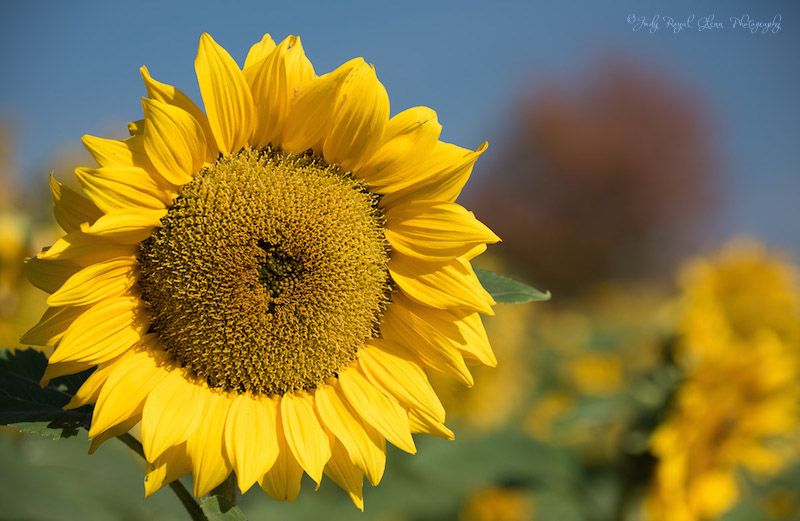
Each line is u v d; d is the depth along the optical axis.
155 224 0.77
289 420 0.78
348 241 0.80
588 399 1.08
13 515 0.90
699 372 1.05
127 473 0.94
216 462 0.76
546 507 1.10
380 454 0.79
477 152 0.78
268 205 0.79
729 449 1.07
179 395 0.77
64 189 0.75
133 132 0.77
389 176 0.79
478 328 0.80
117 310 0.77
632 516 1.07
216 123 0.77
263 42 0.79
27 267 0.76
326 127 0.79
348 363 0.80
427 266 0.80
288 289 0.79
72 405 0.75
